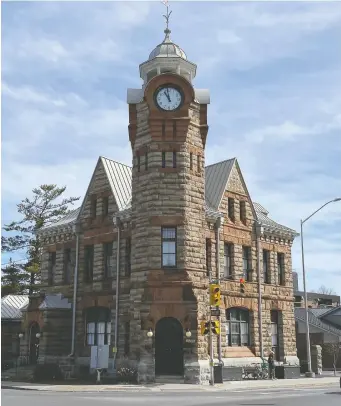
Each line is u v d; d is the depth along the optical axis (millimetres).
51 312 40250
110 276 39406
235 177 42562
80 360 39344
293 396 23969
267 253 44094
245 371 38000
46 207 66438
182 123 34688
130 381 32719
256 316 41188
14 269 63625
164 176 34031
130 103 36375
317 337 56281
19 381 35562
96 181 42000
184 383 31109
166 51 37781
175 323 32750
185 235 33250
